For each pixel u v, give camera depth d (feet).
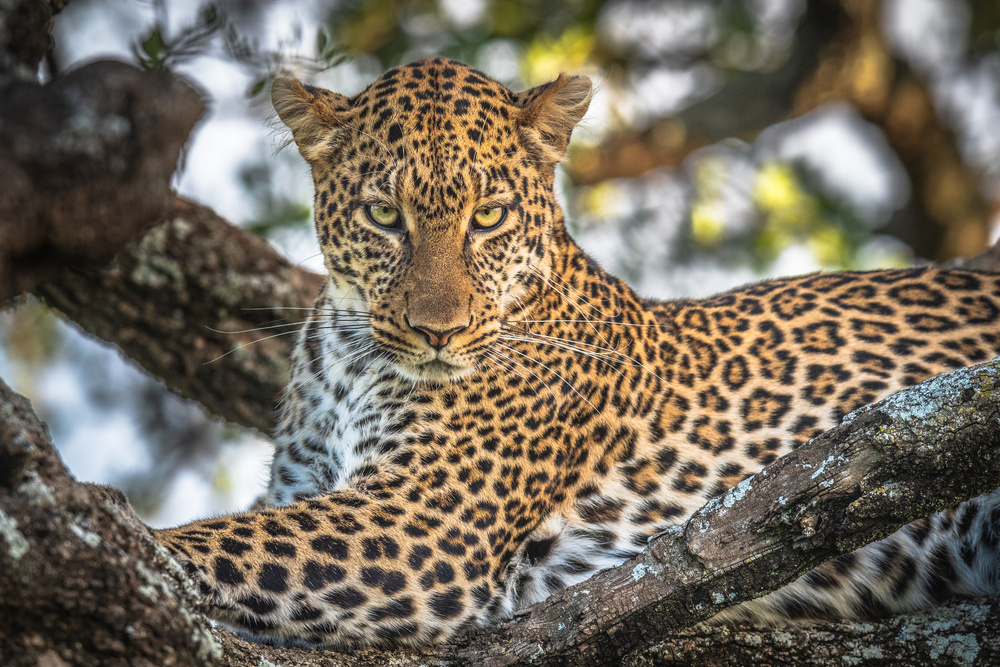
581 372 28.27
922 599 25.40
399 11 45.57
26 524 14.93
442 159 26.43
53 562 15.03
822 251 45.70
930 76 52.42
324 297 29.76
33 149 14.35
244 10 25.84
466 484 26.45
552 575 27.14
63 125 14.38
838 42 49.55
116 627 15.52
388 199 26.96
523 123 27.99
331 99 28.63
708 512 19.75
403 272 26.91
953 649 22.09
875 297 29.60
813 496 18.71
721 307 30.45
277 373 33.81
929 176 52.80
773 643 22.72
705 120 48.11
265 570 22.54
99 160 14.55
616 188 47.88
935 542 25.46
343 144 27.91
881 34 49.93
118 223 15.11
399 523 25.11
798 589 25.29
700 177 47.32
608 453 28.25
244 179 40.06
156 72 15.14
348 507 24.81
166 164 15.14
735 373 29.04
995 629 22.15
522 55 46.29
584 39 45.70
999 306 28.78
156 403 44.93
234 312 33.19
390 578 24.13
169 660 15.99
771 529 19.07
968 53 51.65
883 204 53.52
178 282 31.86
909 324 28.76
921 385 18.65
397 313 26.73
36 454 15.31
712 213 46.26
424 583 24.53
